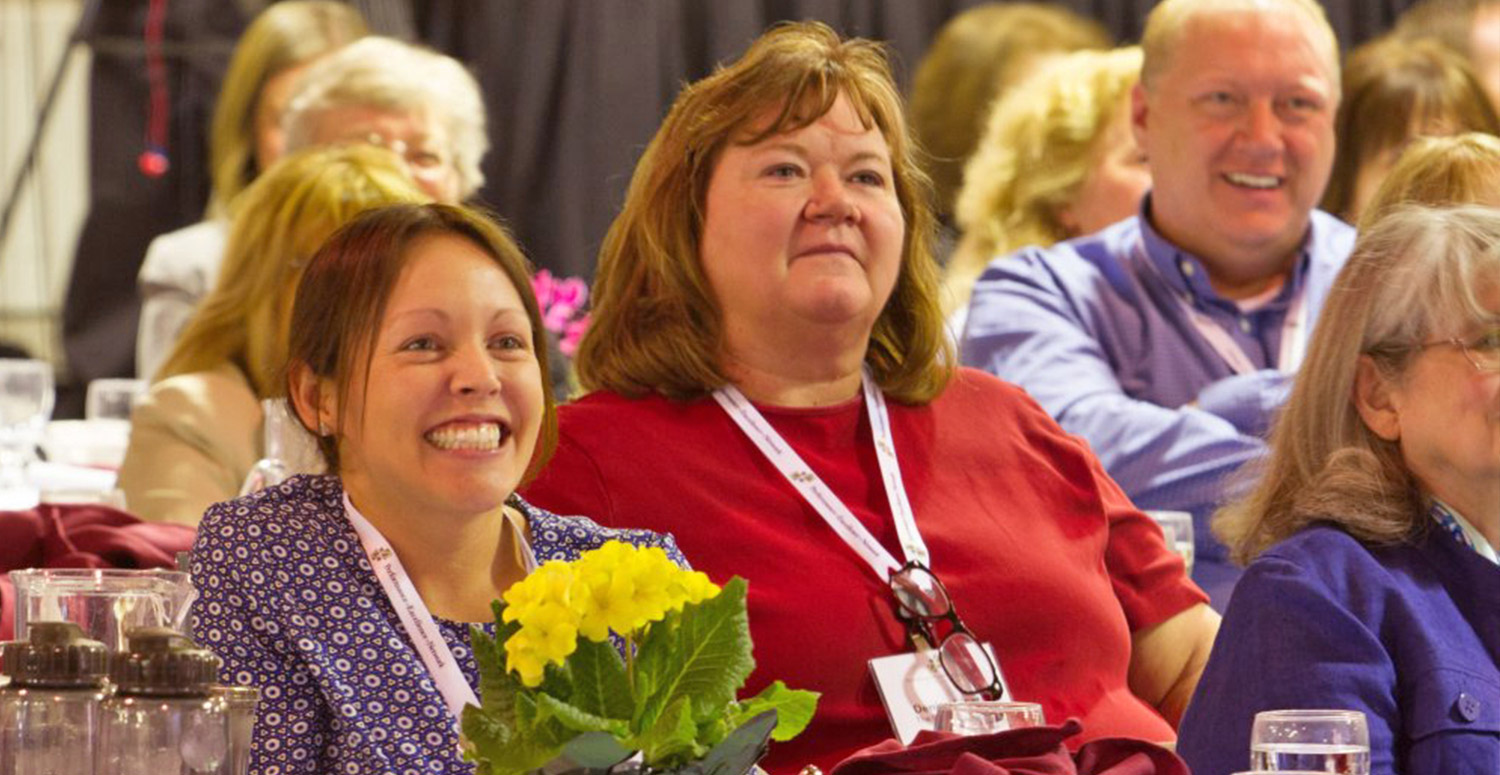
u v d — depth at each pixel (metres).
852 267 6.30
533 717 3.85
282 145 10.79
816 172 6.34
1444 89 10.56
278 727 4.91
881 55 6.61
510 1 14.64
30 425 9.52
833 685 5.98
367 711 4.91
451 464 5.00
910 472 6.44
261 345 8.34
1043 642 6.29
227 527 5.03
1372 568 5.41
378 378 5.01
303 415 5.23
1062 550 6.49
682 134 6.45
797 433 6.38
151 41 14.51
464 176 10.55
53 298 15.78
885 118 6.52
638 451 6.22
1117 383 8.92
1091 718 6.28
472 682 5.03
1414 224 5.62
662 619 3.96
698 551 6.09
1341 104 10.74
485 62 14.65
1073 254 9.23
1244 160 8.96
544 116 14.64
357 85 10.27
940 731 4.66
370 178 8.52
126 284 14.51
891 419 6.54
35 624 4.35
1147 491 8.30
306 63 12.47
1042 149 10.67
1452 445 5.46
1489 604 5.46
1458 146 7.24
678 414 6.35
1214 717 5.32
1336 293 5.71
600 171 14.59
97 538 6.66
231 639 4.93
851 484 6.32
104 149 14.52
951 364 6.71
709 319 6.43
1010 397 6.82
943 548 6.29
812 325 6.33
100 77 14.50
